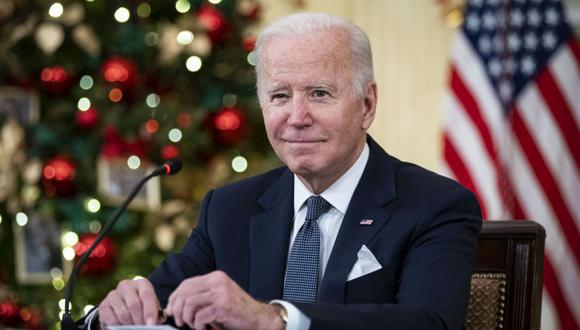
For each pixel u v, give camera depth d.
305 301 4.80
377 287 4.67
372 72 4.80
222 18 10.09
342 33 4.70
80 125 9.92
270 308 3.90
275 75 4.66
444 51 11.37
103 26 10.35
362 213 4.85
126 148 9.88
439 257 4.54
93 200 10.16
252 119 10.36
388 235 4.75
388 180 4.95
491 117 9.59
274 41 4.70
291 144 4.71
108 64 9.83
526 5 9.72
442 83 11.38
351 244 4.77
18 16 10.49
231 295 3.81
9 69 10.51
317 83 4.63
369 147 5.12
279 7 12.02
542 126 9.60
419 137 11.49
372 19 11.71
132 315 4.29
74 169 10.12
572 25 10.54
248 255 5.08
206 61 10.47
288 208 5.07
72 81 10.25
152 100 10.25
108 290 10.11
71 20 10.23
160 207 10.28
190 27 10.17
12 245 10.80
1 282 10.80
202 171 10.45
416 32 11.49
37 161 10.38
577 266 9.61
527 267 5.07
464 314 4.40
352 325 3.92
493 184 9.49
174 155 9.84
